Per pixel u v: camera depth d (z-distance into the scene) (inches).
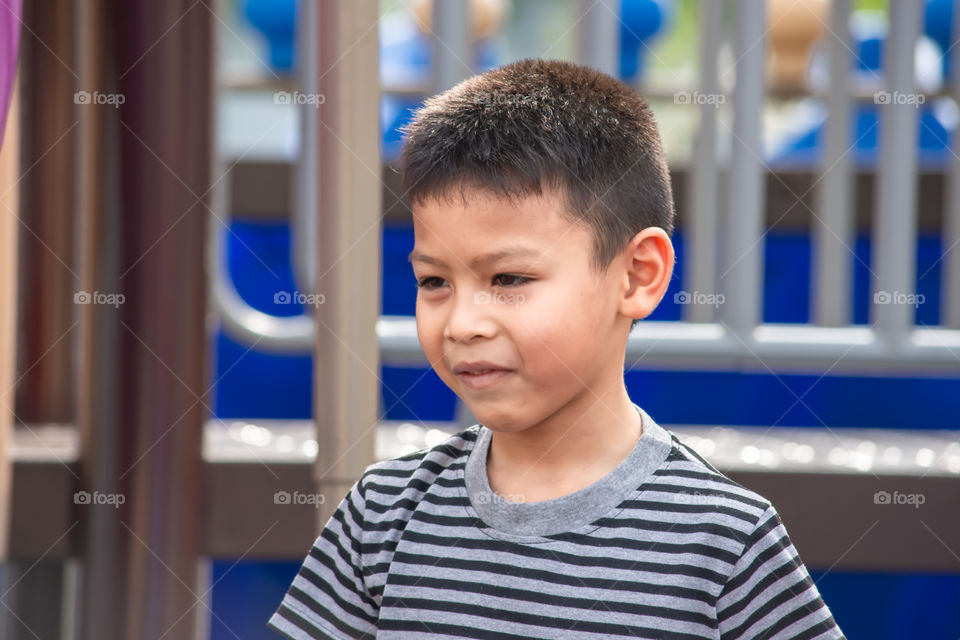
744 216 189.0
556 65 118.4
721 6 195.5
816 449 199.6
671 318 252.7
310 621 119.1
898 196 188.4
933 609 223.6
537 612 104.8
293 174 253.1
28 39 206.1
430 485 117.9
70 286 216.1
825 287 197.5
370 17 146.7
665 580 103.0
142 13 156.1
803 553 182.5
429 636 108.3
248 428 217.0
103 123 158.1
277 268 257.1
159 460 161.9
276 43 281.6
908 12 186.5
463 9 183.5
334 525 122.6
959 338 189.5
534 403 103.0
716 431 225.1
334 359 149.6
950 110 269.9
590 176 104.6
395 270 254.8
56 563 184.4
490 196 101.0
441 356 106.0
